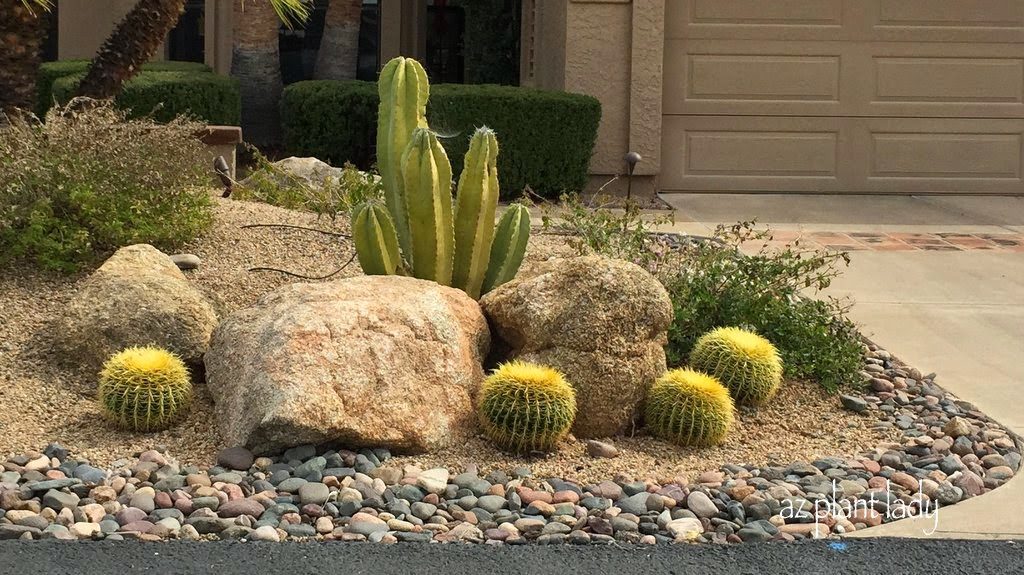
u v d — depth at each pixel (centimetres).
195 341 870
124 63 1180
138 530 655
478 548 646
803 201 1397
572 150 1365
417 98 933
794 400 898
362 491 709
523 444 776
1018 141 1434
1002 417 888
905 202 1400
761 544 662
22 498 686
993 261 1170
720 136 1426
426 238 900
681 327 927
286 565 617
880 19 1416
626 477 748
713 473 754
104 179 980
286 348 765
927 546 662
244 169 1493
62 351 876
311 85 1487
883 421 877
